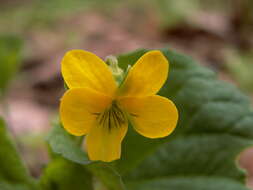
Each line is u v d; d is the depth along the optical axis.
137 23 0.36
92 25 0.34
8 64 0.15
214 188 0.12
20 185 0.11
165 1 0.34
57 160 0.11
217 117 0.12
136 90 0.09
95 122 0.09
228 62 0.26
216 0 0.42
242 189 0.12
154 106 0.09
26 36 0.32
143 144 0.12
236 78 0.25
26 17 0.34
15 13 0.35
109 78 0.09
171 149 0.12
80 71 0.09
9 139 0.11
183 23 0.34
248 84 0.25
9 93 0.25
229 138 0.12
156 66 0.09
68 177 0.11
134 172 0.12
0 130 0.11
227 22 0.37
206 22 0.35
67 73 0.09
